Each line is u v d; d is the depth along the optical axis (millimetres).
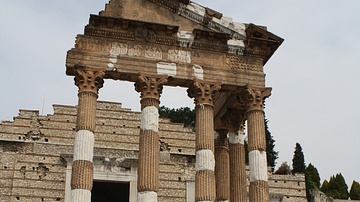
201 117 36844
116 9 37906
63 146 51375
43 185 49031
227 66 38688
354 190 128375
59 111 53375
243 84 38312
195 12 39219
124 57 36781
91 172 33562
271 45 39719
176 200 50844
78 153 33656
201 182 35062
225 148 43000
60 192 49125
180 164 53156
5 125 51719
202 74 37875
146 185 33938
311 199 92375
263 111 38156
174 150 53875
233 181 40656
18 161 49438
